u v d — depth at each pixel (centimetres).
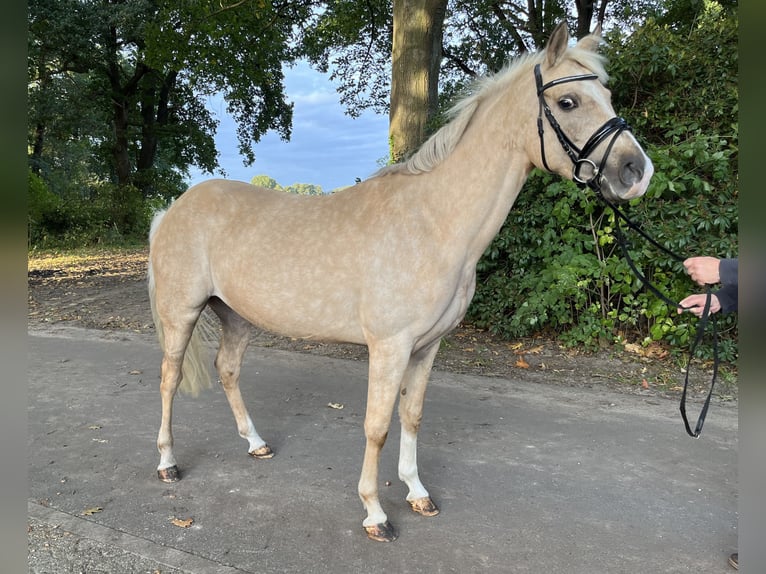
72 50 1406
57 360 472
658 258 446
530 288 520
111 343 532
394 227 210
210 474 271
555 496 254
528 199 517
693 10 726
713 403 379
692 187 459
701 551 212
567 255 489
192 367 288
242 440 314
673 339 457
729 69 452
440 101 1064
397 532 222
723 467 285
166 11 1060
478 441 316
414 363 236
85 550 204
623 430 332
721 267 196
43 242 1373
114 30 1456
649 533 225
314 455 295
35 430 324
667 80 480
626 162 174
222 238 249
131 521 227
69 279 905
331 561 202
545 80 192
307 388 406
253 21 1130
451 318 218
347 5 1068
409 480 241
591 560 206
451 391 403
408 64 602
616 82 484
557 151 189
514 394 397
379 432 212
